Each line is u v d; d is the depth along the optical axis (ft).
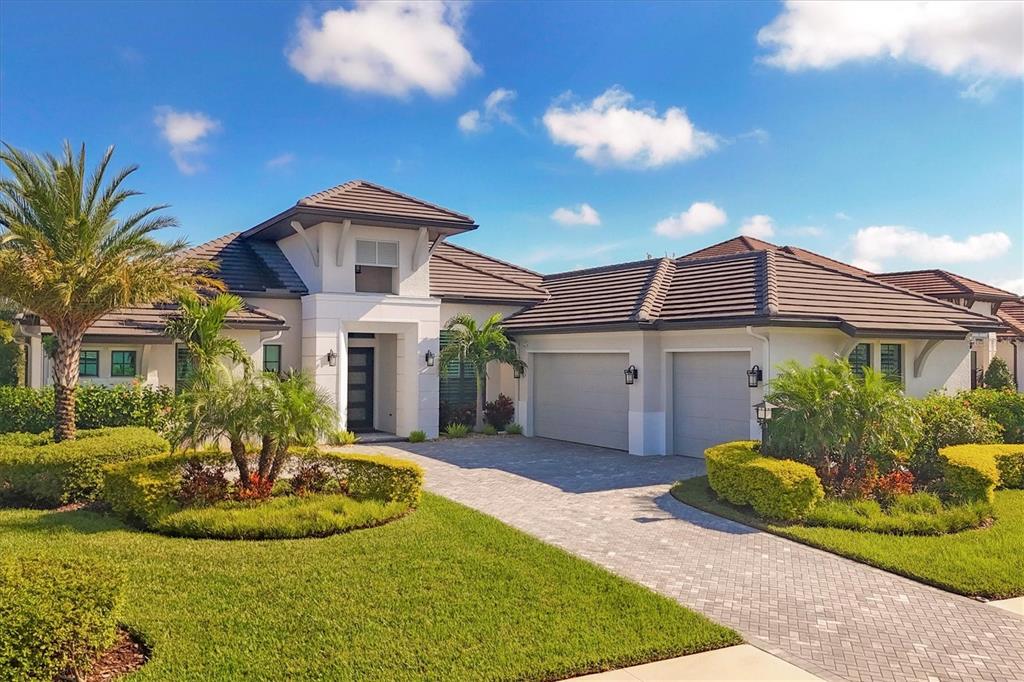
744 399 53.11
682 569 27.94
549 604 23.16
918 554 29.17
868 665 19.58
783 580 26.73
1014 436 51.26
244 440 35.29
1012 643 21.15
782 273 57.67
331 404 41.09
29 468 35.96
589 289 72.49
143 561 26.40
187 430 33.86
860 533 32.65
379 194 66.33
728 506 38.27
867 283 61.41
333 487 37.78
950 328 57.36
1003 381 91.71
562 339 66.80
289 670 18.20
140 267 43.60
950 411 47.42
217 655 18.97
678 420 58.70
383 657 19.08
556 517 36.22
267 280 65.57
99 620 18.11
